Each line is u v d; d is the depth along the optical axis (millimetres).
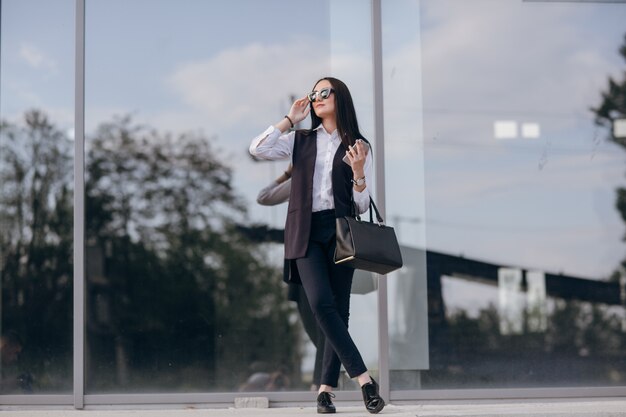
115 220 5598
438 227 5695
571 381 5648
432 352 5621
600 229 5746
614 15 5871
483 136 5762
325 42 5770
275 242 5641
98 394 5496
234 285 5613
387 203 5691
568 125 5801
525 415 4859
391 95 5742
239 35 5746
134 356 5539
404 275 5648
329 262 4906
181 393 5527
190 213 5629
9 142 5648
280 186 5664
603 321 5691
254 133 5699
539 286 5695
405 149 5723
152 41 5711
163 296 5578
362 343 5617
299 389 5574
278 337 5598
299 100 4992
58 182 5617
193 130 5680
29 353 5523
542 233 5727
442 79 5773
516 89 5801
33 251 5574
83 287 5527
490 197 5734
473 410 5234
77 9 5688
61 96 5672
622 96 5824
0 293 5559
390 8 5777
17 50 5695
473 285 5668
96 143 5629
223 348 5574
